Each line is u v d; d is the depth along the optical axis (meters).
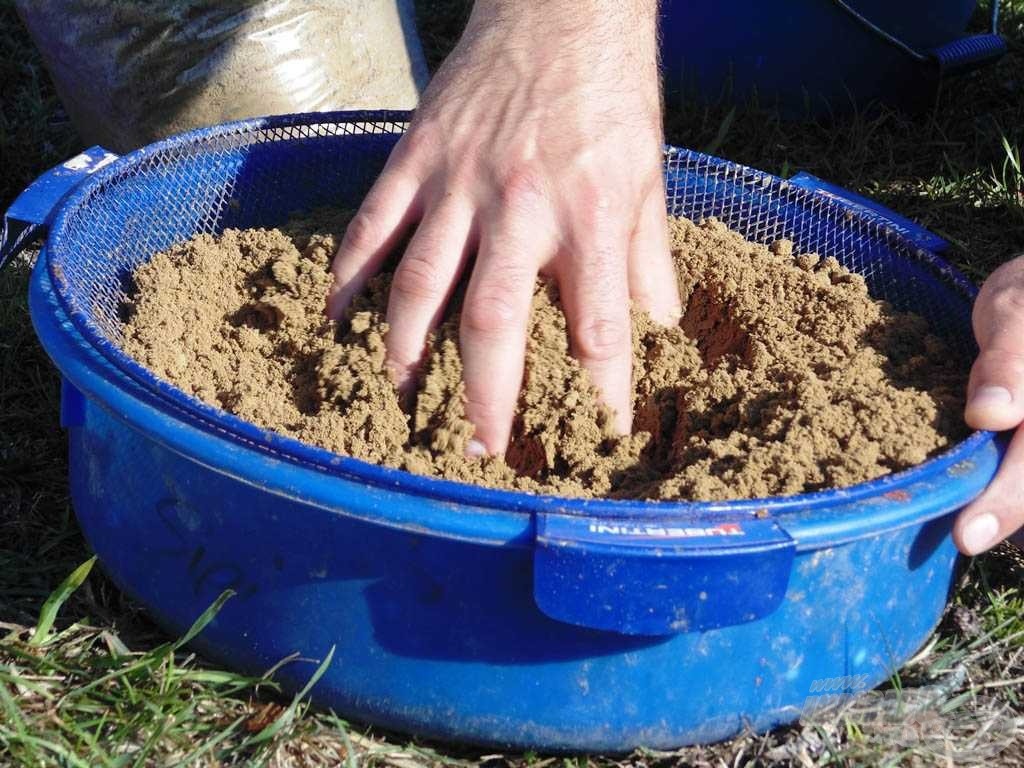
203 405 0.46
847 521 0.45
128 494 0.50
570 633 0.46
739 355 0.59
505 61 0.55
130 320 0.57
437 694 0.47
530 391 0.54
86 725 0.48
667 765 0.49
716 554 0.43
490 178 0.53
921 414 0.52
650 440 0.56
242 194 0.64
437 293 0.54
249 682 0.49
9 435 0.61
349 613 0.47
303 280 0.58
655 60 0.58
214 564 0.48
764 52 0.87
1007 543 0.58
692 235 0.63
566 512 0.44
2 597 0.53
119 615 0.53
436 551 0.45
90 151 0.61
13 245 0.57
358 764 0.49
